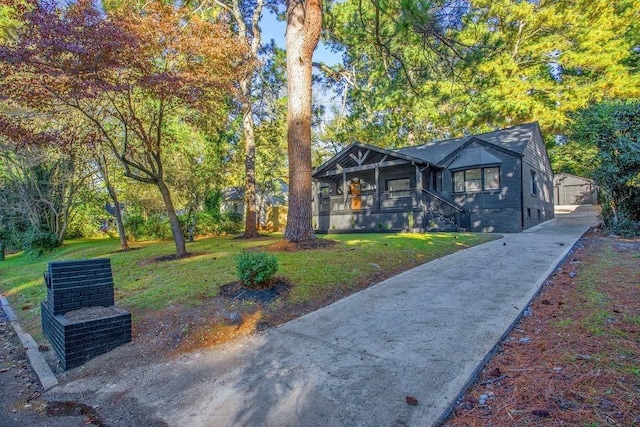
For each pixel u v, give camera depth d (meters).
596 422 2.25
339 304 5.10
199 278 6.55
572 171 26.39
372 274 6.41
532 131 15.28
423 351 3.48
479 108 16.06
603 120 10.23
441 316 4.35
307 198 9.08
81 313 4.45
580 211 21.34
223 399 3.07
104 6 10.03
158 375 3.64
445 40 9.32
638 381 2.62
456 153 15.47
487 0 15.35
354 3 14.02
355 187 18.34
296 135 9.00
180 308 5.15
